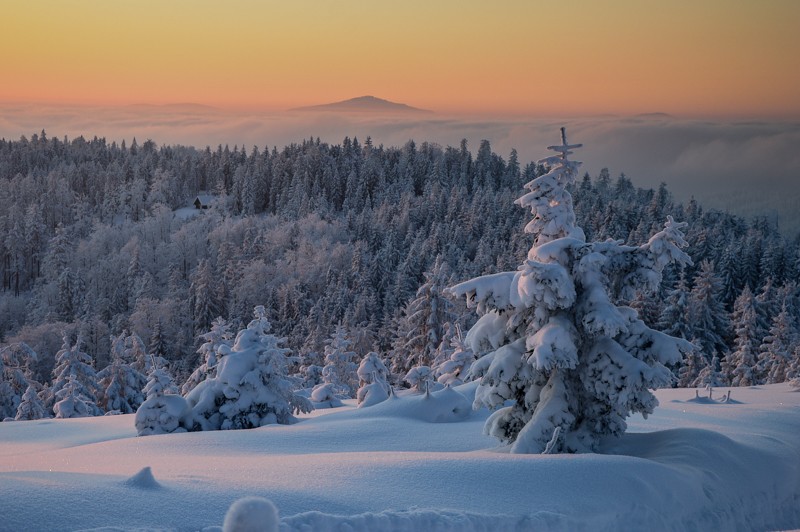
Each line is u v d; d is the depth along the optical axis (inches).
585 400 609.3
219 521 324.8
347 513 360.5
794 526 521.0
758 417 896.9
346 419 933.8
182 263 6127.0
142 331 4505.4
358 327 3661.4
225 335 1638.8
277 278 4982.8
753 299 3292.3
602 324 559.2
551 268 565.3
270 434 787.4
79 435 1071.6
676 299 3053.6
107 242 6569.9
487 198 6929.1
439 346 2197.3
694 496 478.3
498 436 649.0
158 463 556.7
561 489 431.2
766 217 6924.2
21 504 314.3
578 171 632.4
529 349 583.8
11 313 5762.8
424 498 394.0
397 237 6063.0
